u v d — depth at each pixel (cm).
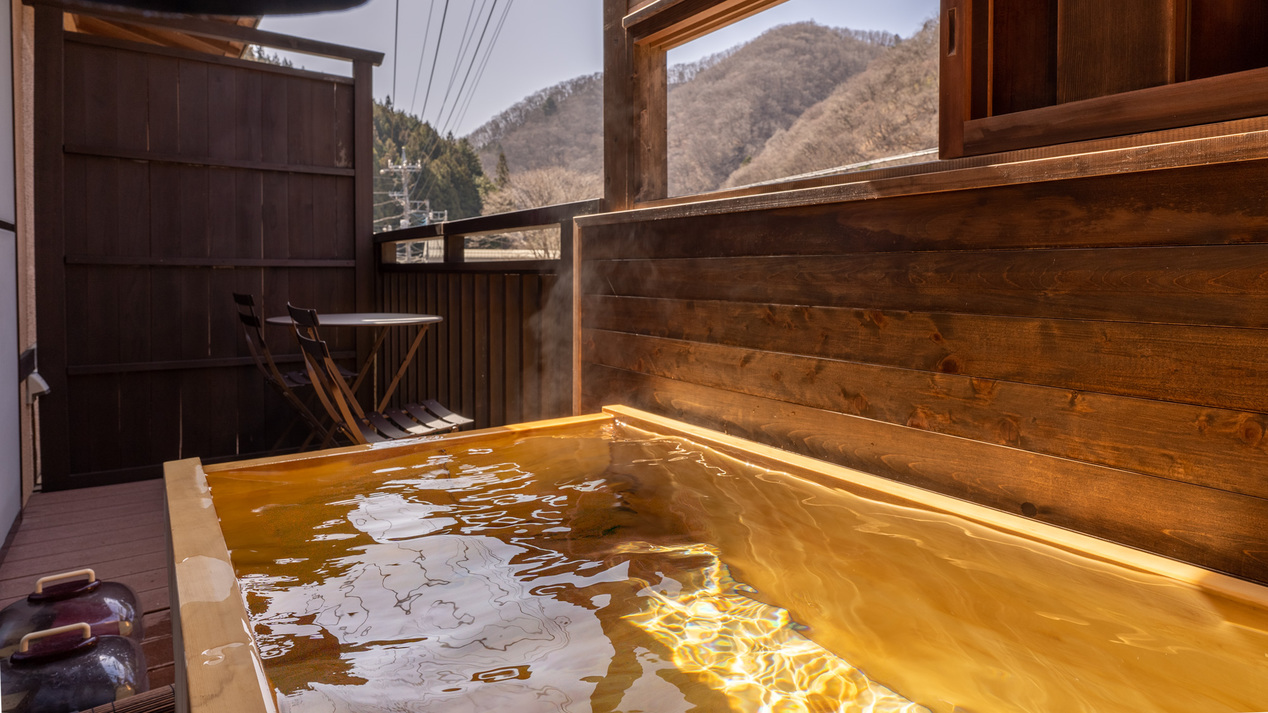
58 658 154
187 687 94
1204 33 133
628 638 117
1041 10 157
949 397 174
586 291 321
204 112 495
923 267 179
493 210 3225
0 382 318
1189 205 129
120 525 363
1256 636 112
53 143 436
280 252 531
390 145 3856
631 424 278
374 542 159
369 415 398
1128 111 138
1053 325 152
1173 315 133
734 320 241
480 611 127
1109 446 143
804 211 212
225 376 509
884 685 103
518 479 209
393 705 97
